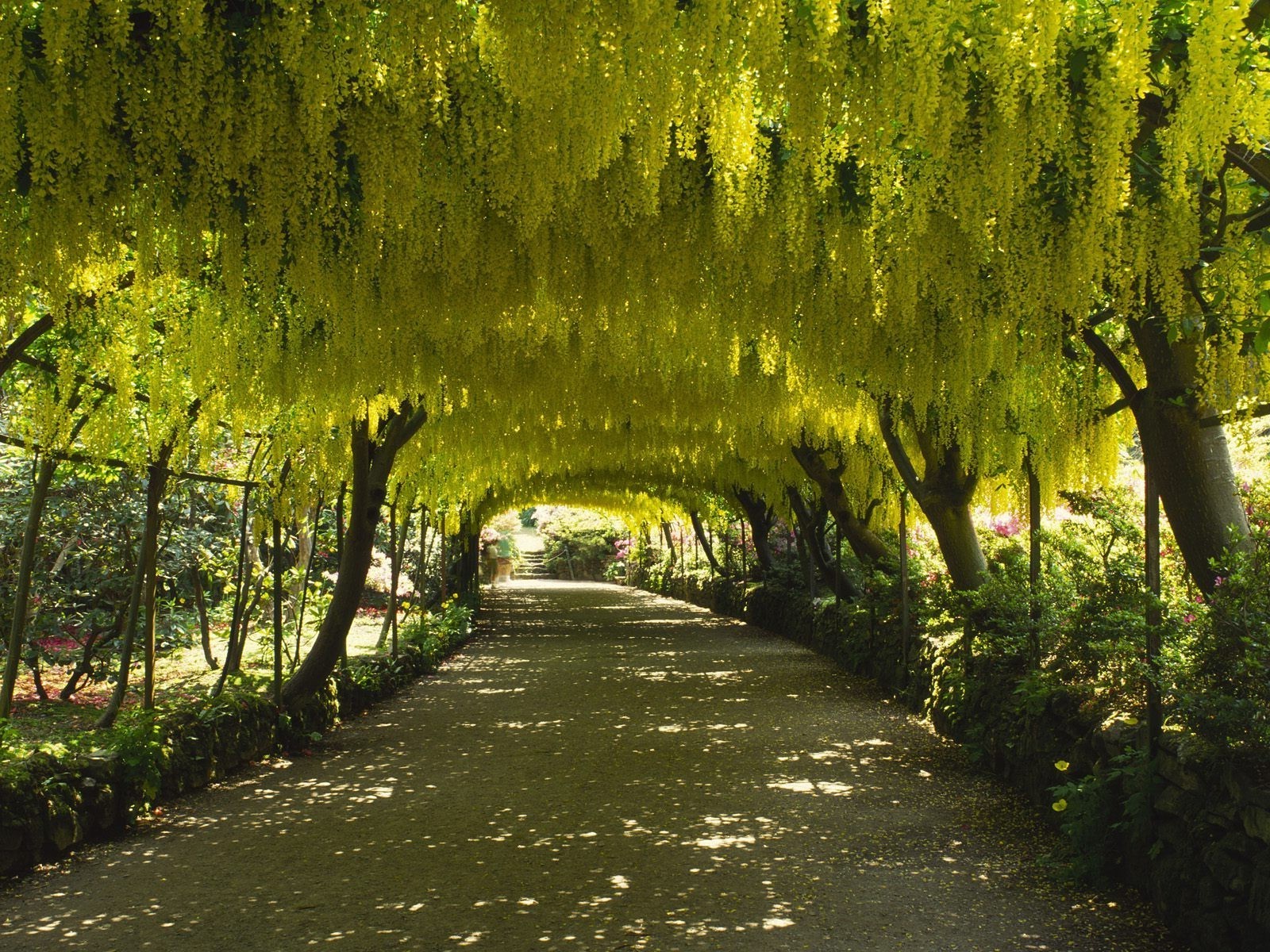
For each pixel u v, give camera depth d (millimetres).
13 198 2732
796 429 7062
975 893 3322
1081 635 4195
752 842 3955
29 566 4297
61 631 6203
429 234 3143
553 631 14578
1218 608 3023
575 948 2900
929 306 3957
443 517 12344
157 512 4910
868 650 8852
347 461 6348
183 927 3072
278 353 4223
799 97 2289
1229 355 2934
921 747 5805
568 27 2176
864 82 2301
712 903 3266
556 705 7621
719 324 4031
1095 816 3404
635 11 2121
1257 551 3125
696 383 6082
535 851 3861
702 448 10492
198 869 3639
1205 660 3021
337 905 3266
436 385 4742
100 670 6172
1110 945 2861
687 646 12094
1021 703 4613
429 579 15016
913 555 9086
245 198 3006
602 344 4848
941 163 2551
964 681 5805
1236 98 2143
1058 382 4445
